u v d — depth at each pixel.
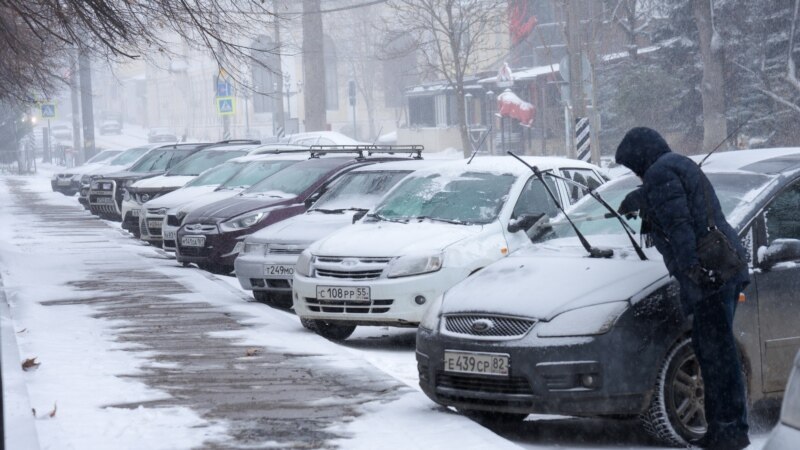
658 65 60.03
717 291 8.47
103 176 38.12
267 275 16.75
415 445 8.59
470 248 13.73
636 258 9.78
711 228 8.53
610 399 8.80
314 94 55.56
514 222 14.17
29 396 10.20
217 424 9.28
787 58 52.97
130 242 29.34
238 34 19.45
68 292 18.52
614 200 11.34
